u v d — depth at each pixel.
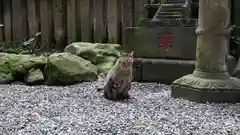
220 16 3.47
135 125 2.74
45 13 5.82
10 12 6.02
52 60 4.47
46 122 2.82
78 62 4.57
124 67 3.53
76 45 5.04
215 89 3.46
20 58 4.80
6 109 3.24
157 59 4.47
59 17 5.76
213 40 3.52
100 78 4.42
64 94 3.88
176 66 4.34
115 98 3.59
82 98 3.69
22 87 4.34
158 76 4.46
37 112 3.13
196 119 2.93
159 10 4.47
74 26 5.68
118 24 5.40
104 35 5.50
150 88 4.22
